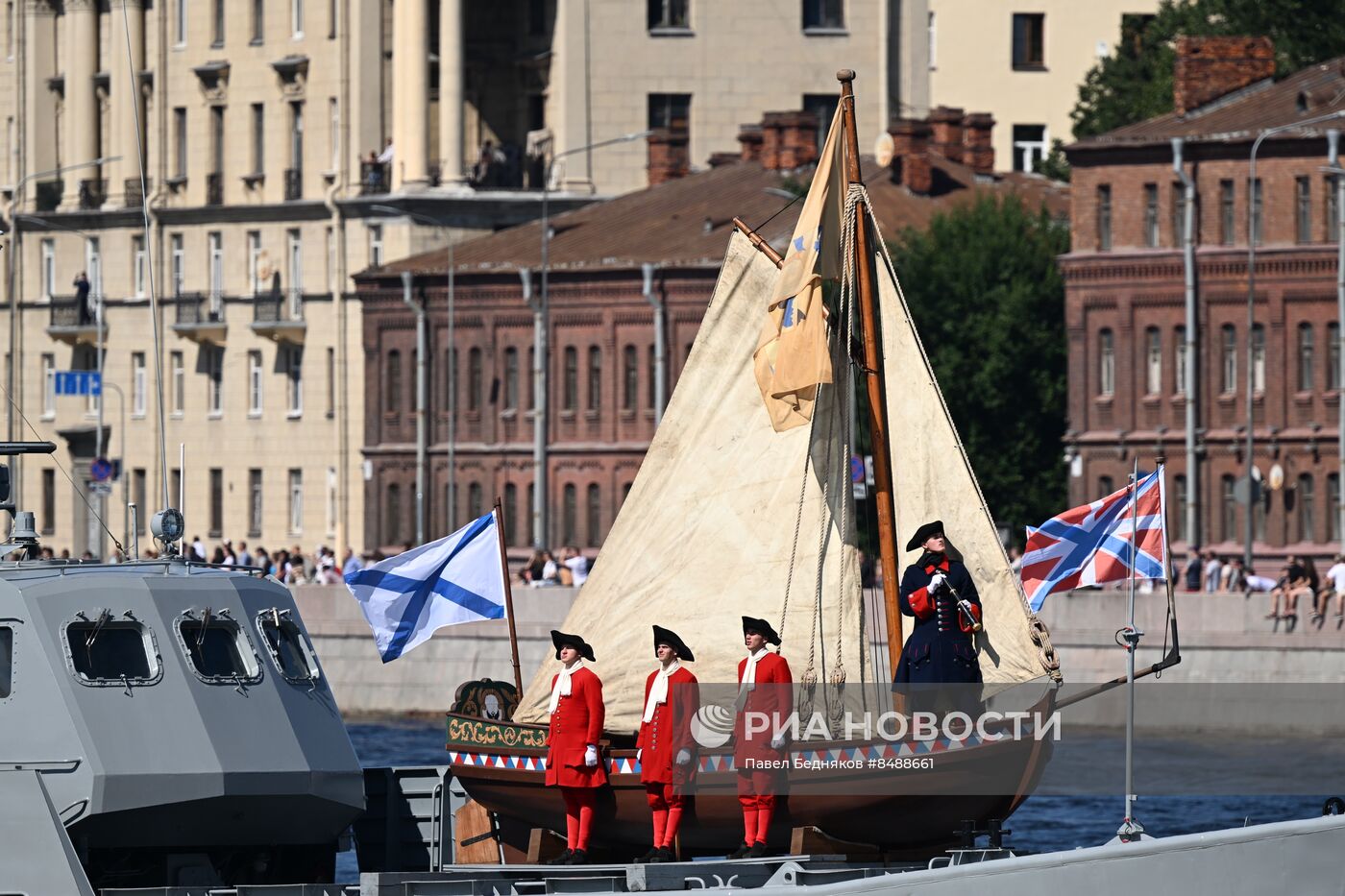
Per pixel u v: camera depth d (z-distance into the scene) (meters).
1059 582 120.12
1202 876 95.00
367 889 101.88
